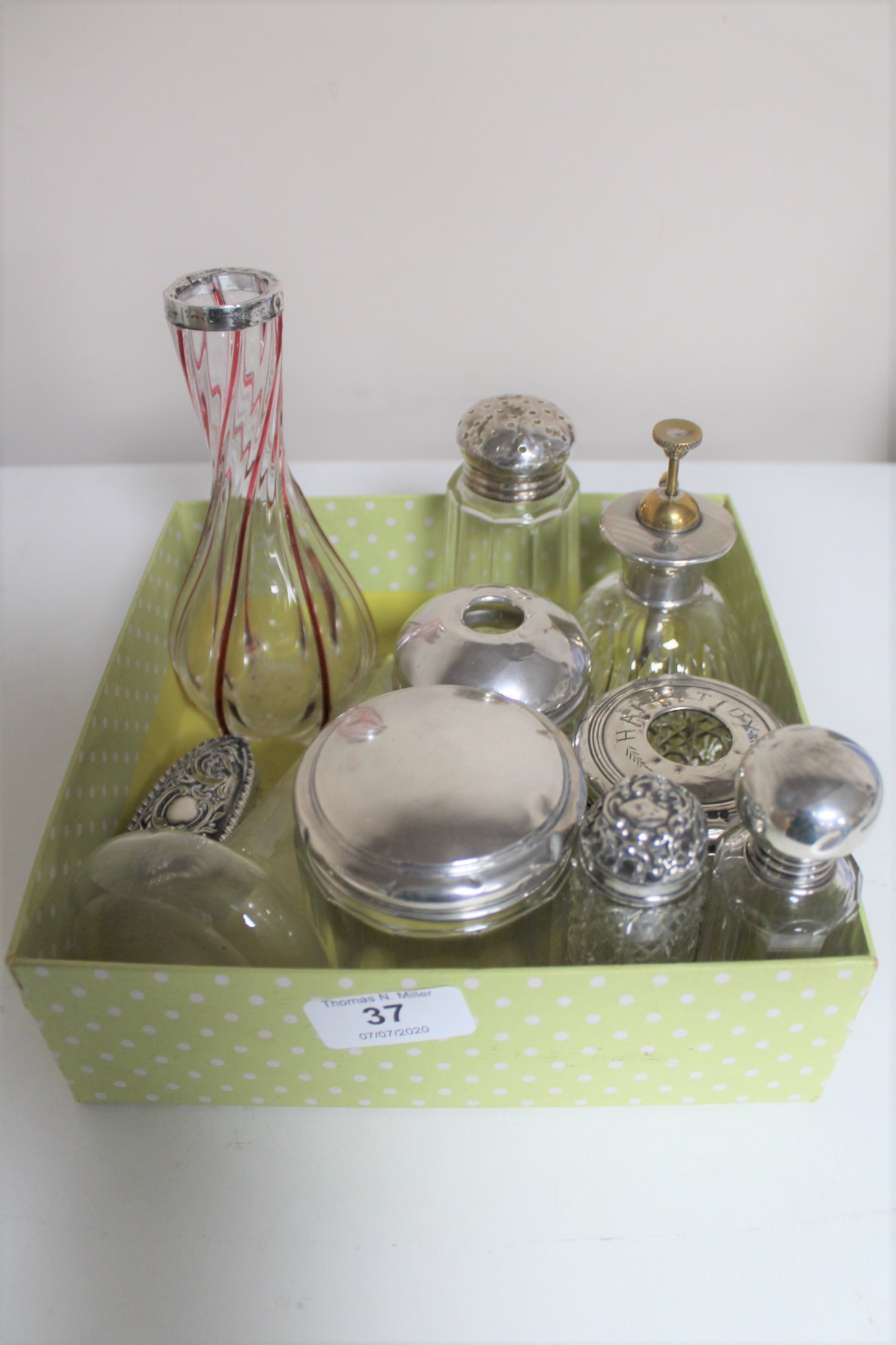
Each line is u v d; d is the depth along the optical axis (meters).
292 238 0.53
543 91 0.49
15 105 0.49
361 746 0.27
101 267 0.55
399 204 0.52
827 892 0.26
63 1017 0.26
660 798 0.25
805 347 0.58
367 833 0.25
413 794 0.26
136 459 0.64
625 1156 0.28
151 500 0.56
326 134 0.50
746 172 0.51
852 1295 0.25
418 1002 0.24
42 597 0.49
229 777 0.35
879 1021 0.31
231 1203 0.27
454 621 0.33
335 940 0.28
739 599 0.43
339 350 0.58
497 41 0.47
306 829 0.26
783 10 0.46
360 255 0.54
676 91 0.49
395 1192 0.27
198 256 0.54
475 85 0.48
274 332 0.32
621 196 0.52
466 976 0.24
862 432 0.62
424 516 0.46
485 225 0.53
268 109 0.49
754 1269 0.26
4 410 0.61
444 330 0.57
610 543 0.34
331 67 0.48
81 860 0.32
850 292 0.56
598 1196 0.27
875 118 0.50
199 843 0.28
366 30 0.47
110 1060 0.27
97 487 0.56
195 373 0.33
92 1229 0.27
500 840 0.25
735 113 0.49
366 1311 0.25
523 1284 0.26
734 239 0.54
